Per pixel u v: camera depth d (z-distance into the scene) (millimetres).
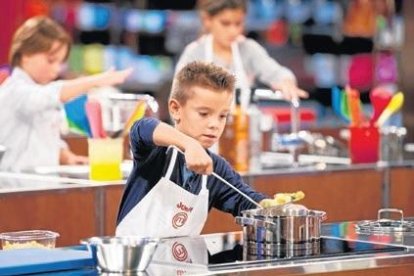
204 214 3914
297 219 3391
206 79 3699
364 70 10695
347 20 10406
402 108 7879
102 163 5273
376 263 3166
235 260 3111
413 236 3557
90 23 9836
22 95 5648
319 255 3191
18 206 4816
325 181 5836
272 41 10508
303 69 10664
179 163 3861
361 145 6211
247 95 5898
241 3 6484
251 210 3467
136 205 3854
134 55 9992
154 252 3025
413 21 7996
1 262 2945
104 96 5430
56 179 5305
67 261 2973
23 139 5754
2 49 8398
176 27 10109
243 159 5777
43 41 5762
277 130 7426
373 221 3900
